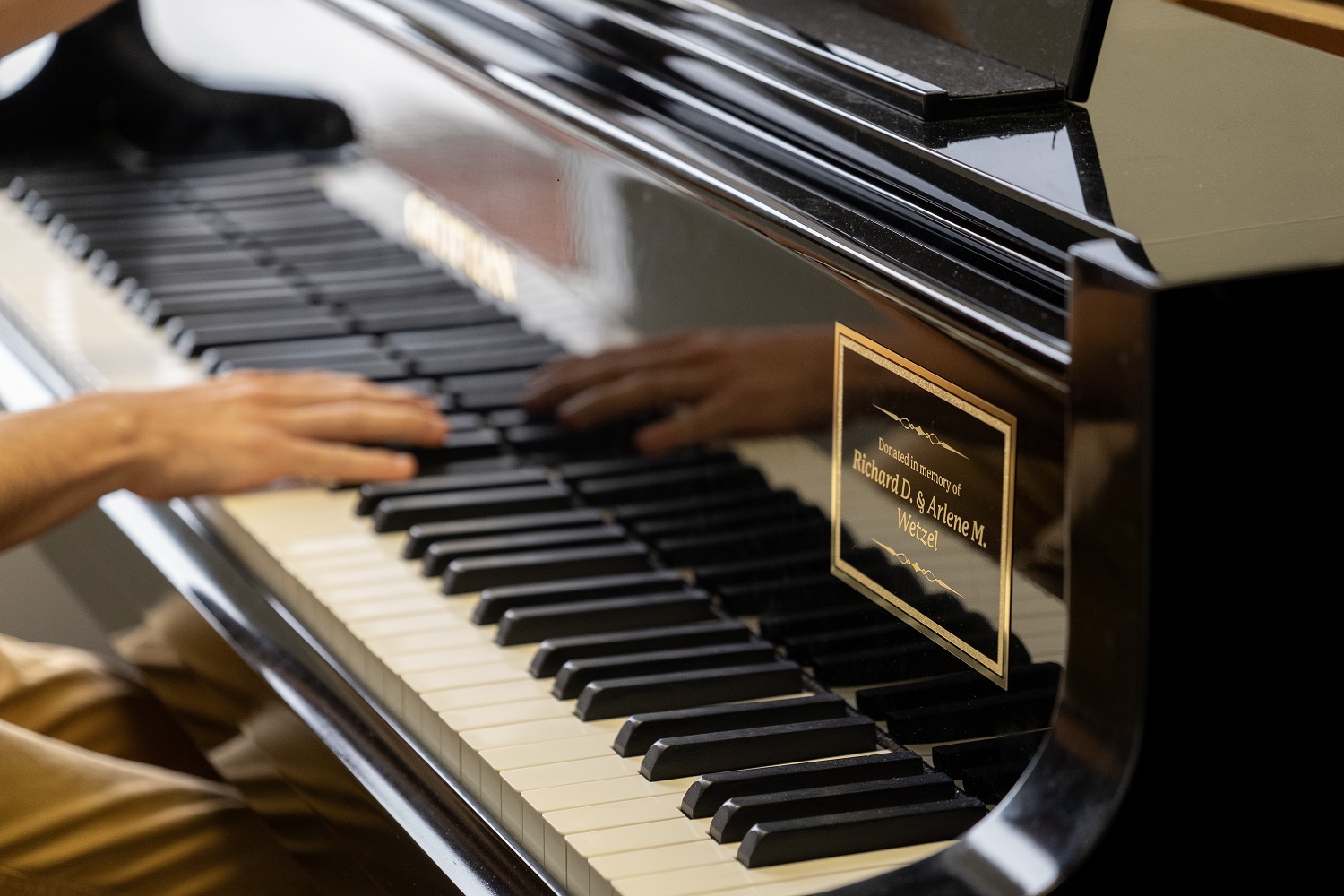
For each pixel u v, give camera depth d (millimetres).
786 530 1083
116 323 1719
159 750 1637
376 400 1444
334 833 1134
